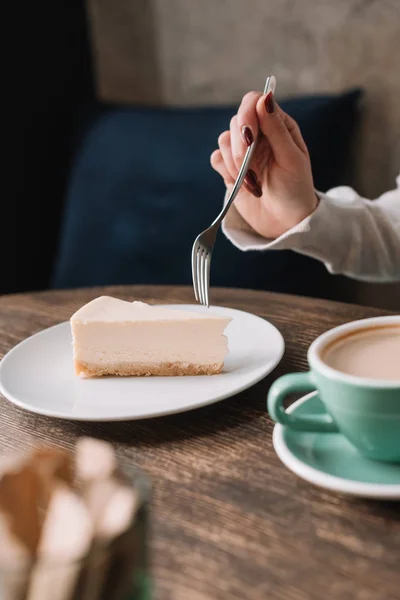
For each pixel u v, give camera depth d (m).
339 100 1.71
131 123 1.94
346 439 0.58
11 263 2.09
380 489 0.49
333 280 1.80
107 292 1.11
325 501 0.53
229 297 1.04
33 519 0.38
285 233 1.01
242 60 1.94
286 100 1.77
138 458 0.61
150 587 0.39
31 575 0.32
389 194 1.28
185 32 2.02
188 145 1.83
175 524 0.52
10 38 1.99
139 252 1.84
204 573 0.46
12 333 0.96
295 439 0.58
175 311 0.78
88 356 0.77
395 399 0.50
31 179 2.12
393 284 1.86
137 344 0.76
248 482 0.56
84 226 1.93
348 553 0.47
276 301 1.00
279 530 0.50
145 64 2.14
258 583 0.45
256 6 1.86
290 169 0.98
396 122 1.74
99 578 0.34
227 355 0.80
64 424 0.69
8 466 0.39
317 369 0.53
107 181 1.92
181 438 0.64
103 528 0.35
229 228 1.05
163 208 1.83
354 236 1.11
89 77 2.24
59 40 2.13
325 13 1.76
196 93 2.06
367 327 0.61
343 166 1.75
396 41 1.68
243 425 0.66
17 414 0.72
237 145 0.92
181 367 0.76
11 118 2.03
